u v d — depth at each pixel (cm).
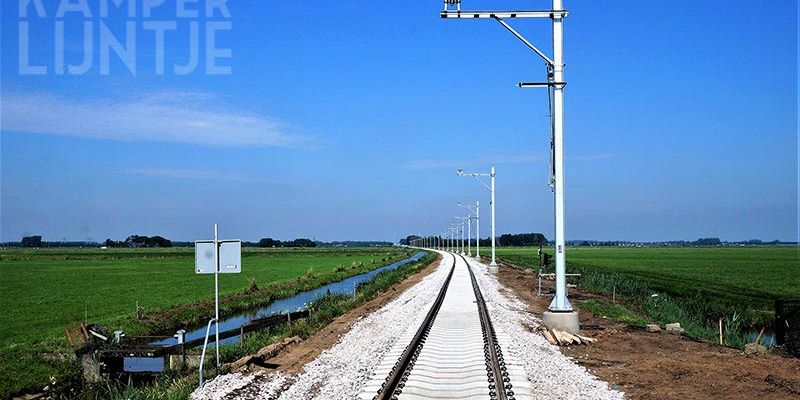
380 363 1439
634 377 1321
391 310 2764
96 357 1797
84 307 3794
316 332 2153
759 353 1556
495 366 1319
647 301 3231
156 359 1902
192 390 1311
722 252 17338
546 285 4312
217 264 1490
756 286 5450
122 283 5697
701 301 3794
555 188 2045
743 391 1184
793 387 1204
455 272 5769
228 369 1458
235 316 3669
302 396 1191
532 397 1115
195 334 2952
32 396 1678
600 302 2928
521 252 15650
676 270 7912
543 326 2033
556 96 2034
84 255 13100
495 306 2784
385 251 19388
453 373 1327
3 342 2511
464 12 1956
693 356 1545
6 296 4488
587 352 1636
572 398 1130
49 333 2750
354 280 6606
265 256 13550
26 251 17475
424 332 1922
